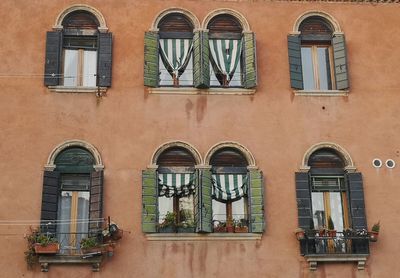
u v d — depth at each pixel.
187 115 20.12
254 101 20.44
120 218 19.03
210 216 19.12
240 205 19.70
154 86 20.27
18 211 18.89
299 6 21.62
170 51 20.94
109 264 18.64
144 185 19.27
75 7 20.91
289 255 19.06
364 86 20.94
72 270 18.52
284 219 19.38
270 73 20.80
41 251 18.17
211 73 20.84
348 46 21.38
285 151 20.02
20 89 20.02
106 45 20.56
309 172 20.02
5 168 19.25
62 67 20.55
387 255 19.33
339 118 20.50
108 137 19.73
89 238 18.47
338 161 20.27
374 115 20.64
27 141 19.53
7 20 20.69
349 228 19.66
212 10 21.28
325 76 21.28
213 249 18.97
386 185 19.98
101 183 19.16
